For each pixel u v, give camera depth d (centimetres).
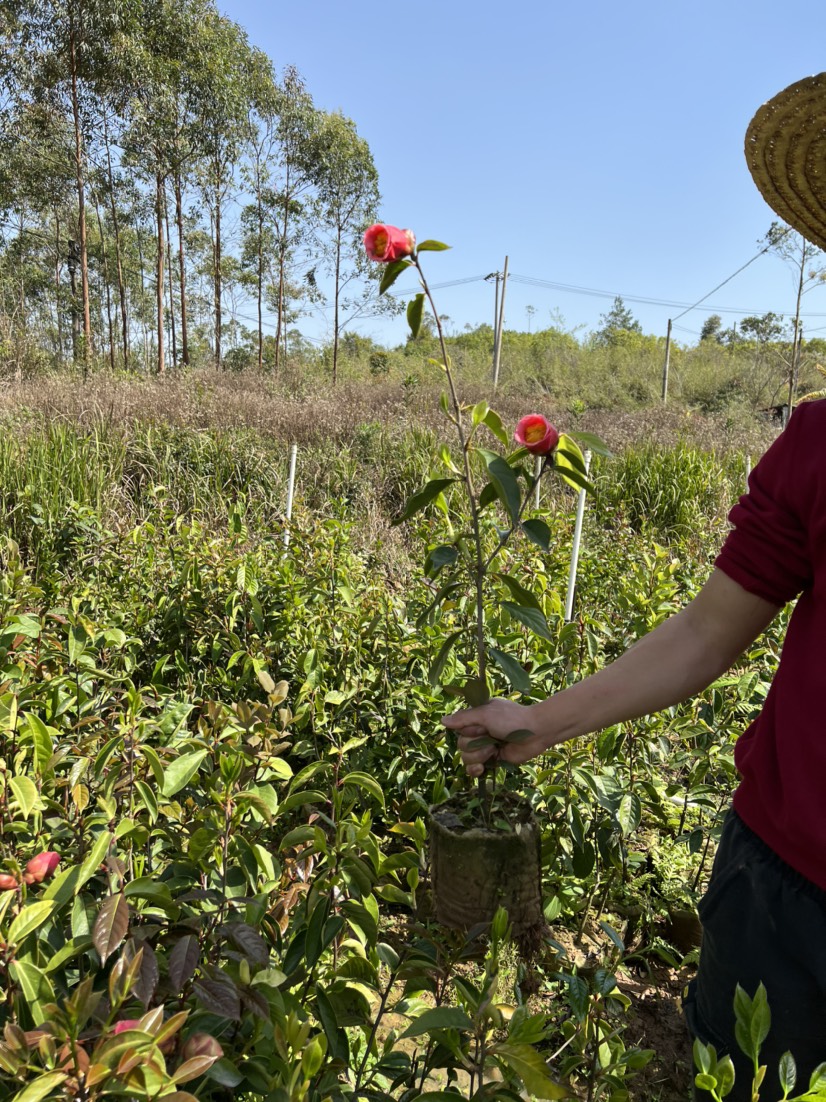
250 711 146
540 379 3131
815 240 136
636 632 288
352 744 187
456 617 280
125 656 275
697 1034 124
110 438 771
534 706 130
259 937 111
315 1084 118
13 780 129
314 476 809
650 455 905
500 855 137
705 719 242
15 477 588
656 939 217
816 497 105
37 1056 94
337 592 321
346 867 135
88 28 1948
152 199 2428
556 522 484
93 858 108
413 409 1282
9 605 271
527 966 154
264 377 1652
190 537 393
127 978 89
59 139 2205
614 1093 125
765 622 118
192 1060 86
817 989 108
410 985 137
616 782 216
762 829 113
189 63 2155
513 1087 116
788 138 119
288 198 2567
